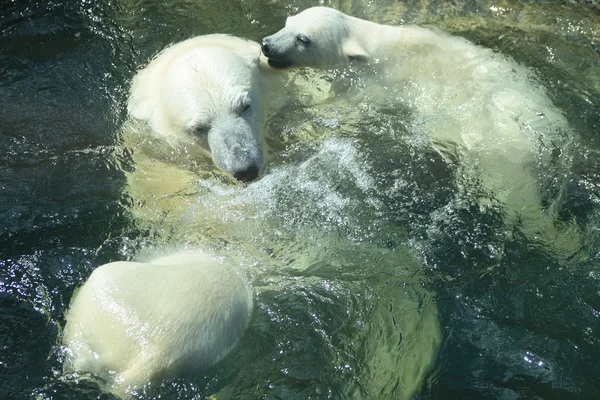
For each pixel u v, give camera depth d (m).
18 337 3.71
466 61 6.08
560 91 5.86
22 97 5.90
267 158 5.27
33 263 4.25
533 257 4.41
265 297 4.05
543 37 6.74
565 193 4.87
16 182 4.96
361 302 4.09
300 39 6.01
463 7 7.27
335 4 7.36
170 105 5.15
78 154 5.29
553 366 3.67
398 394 3.53
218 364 3.46
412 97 5.89
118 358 3.29
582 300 4.07
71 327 3.43
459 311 4.05
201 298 3.47
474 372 3.66
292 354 3.70
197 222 4.69
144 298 3.38
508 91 5.62
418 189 5.03
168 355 3.28
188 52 5.43
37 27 6.79
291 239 4.60
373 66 6.11
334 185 5.04
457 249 4.53
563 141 5.23
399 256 4.49
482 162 5.20
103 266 3.56
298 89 6.04
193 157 5.30
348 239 4.62
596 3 6.91
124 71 6.27
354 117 5.75
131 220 4.68
